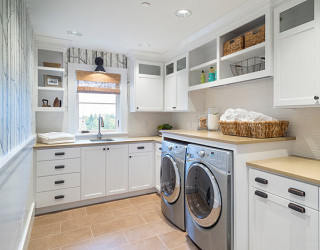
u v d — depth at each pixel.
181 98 3.32
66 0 2.02
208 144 2.01
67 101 3.39
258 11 2.00
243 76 2.17
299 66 1.66
